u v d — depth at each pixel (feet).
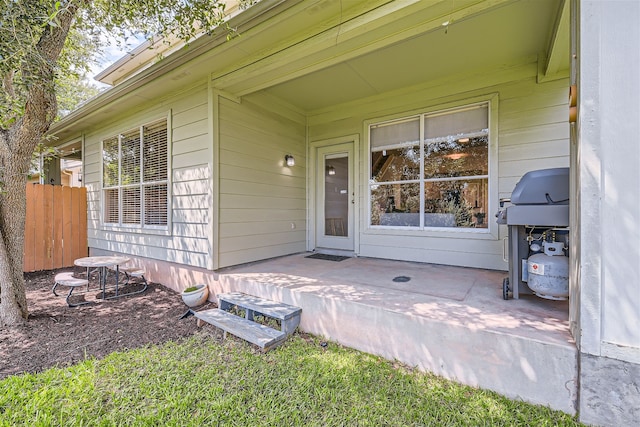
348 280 11.37
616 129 5.11
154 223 16.25
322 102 17.03
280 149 16.83
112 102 16.29
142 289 14.97
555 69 11.24
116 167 18.93
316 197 18.69
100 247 20.18
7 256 10.27
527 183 8.01
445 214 14.16
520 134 12.35
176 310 12.07
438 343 7.29
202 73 12.89
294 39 10.05
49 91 9.93
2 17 7.05
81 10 9.73
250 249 14.83
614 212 5.17
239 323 9.71
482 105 13.24
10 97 8.83
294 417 5.84
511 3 8.48
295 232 17.92
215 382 7.02
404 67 12.68
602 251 5.29
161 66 12.59
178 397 6.42
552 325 6.89
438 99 14.12
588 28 5.28
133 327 10.32
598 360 5.39
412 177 15.03
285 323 9.27
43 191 19.66
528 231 8.64
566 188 7.44
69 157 28.19
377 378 7.20
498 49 11.25
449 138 14.01
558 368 5.91
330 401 6.35
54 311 11.77
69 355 8.30
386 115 15.62
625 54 5.05
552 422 5.66
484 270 12.94
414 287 10.28
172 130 14.89
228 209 13.76
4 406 6.06
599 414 5.40
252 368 7.64
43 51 9.21
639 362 5.06
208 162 13.17
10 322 10.16
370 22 8.52
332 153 17.97
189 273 14.02
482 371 6.72
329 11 8.87
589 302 5.44
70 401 6.25
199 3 9.36
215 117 13.09
